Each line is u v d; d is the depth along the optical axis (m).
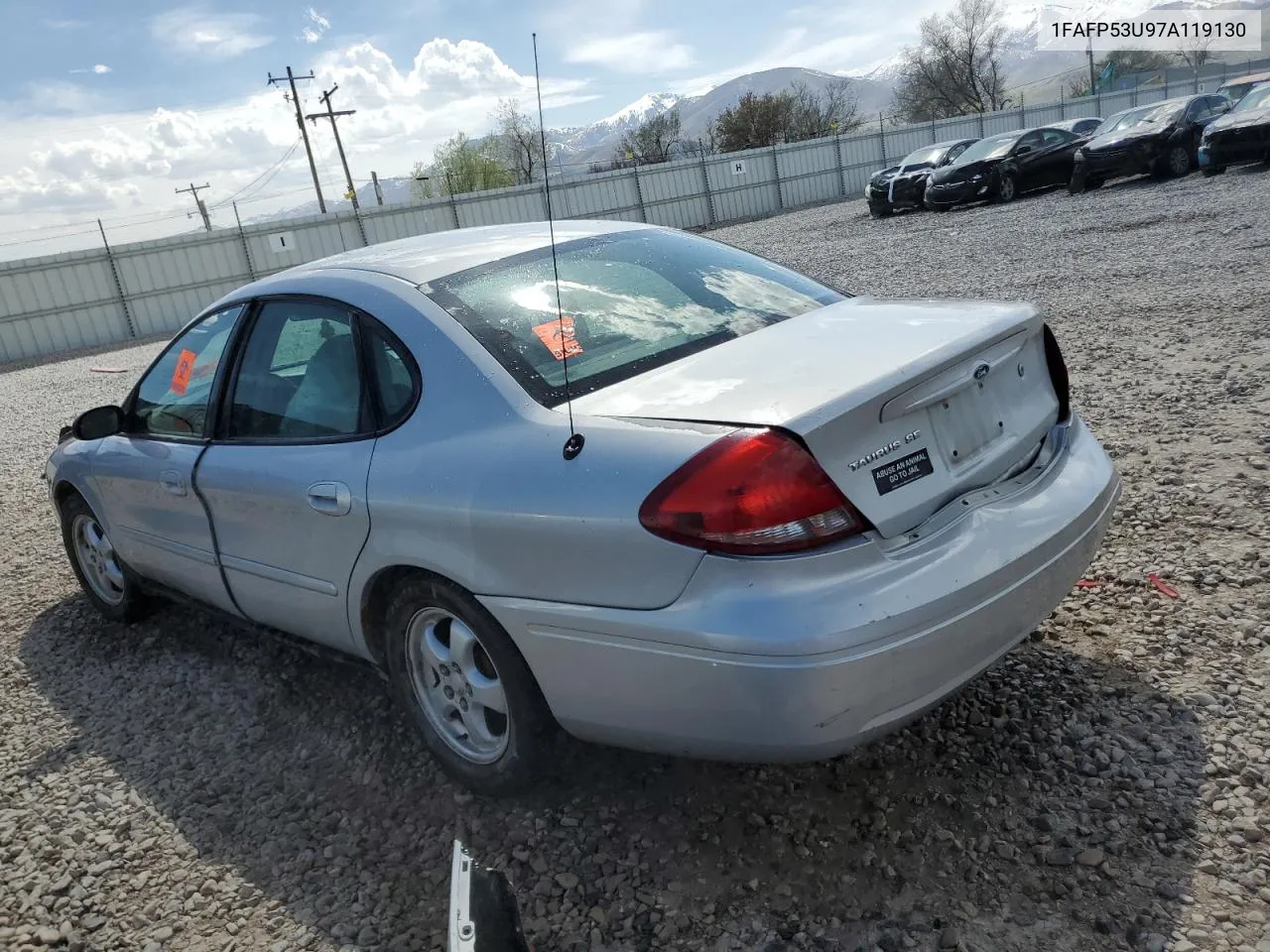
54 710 3.86
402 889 2.54
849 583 2.06
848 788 2.64
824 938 2.16
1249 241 10.23
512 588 2.40
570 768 2.73
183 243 30.23
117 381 17.36
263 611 3.43
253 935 2.44
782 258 18.38
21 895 2.70
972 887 2.24
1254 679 2.86
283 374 3.21
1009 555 2.28
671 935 2.24
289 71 49.50
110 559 4.53
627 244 3.31
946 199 21.89
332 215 32.47
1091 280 9.77
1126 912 2.11
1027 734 2.76
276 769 3.20
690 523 2.07
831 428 2.11
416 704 2.90
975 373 2.44
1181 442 4.85
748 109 57.41
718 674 2.06
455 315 2.77
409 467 2.64
